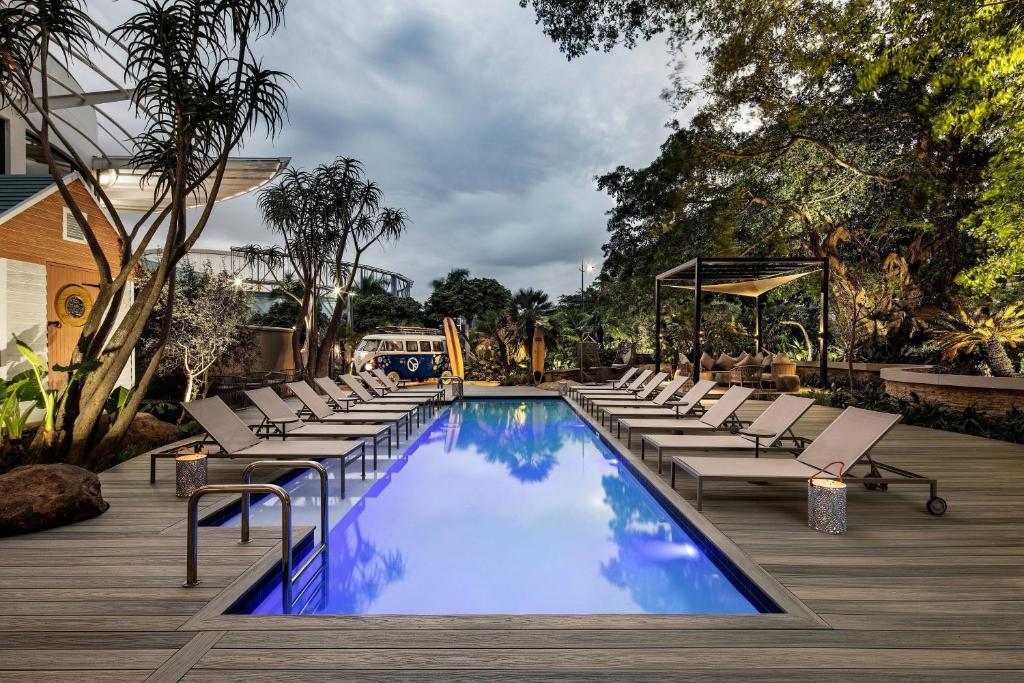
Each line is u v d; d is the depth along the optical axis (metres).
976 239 12.36
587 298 31.94
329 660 2.16
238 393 11.57
